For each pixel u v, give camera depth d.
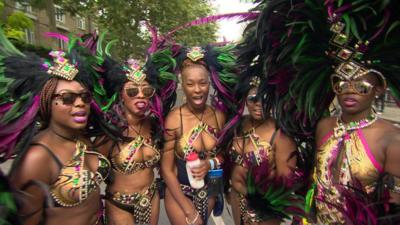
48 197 1.58
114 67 2.38
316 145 2.09
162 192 2.77
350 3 1.68
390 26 1.64
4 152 1.80
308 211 2.10
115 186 2.51
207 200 2.64
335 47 1.85
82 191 1.87
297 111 2.16
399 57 1.74
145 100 2.44
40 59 1.89
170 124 2.64
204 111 2.72
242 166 2.58
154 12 19.77
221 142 2.66
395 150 1.63
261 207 2.47
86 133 2.24
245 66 2.40
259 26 1.96
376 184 1.70
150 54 2.69
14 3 11.13
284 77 2.11
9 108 1.81
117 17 18.06
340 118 1.91
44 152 1.78
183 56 2.64
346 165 1.78
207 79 2.60
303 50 1.90
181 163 2.64
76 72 1.84
